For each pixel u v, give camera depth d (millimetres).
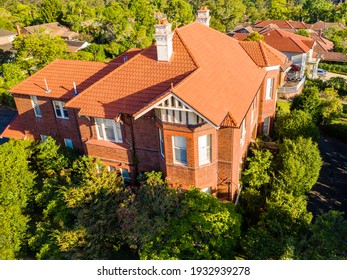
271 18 126250
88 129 24031
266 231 17500
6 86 48594
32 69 56000
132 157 23156
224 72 23203
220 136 20406
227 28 110688
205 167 21000
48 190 23375
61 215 21734
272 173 24562
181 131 19547
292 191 22734
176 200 19125
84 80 27688
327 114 40938
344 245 14664
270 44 62219
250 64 28531
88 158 24047
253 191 23922
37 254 20031
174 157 20984
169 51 21781
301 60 60219
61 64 29922
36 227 23328
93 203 20203
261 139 32188
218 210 18812
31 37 53938
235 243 17922
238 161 23219
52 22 96062
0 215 21688
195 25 27062
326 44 84375
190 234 17859
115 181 22000
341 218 15961
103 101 22375
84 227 19438
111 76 23234
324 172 31828
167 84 21266
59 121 28000
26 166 24922
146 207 18734
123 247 21281
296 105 40969
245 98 22125
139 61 22984
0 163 23391
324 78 68875
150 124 21391
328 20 118688
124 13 81562
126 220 18125
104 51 72625
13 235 21703
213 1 112750
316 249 14547
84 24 82062
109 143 23625
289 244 14945
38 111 28812
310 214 18922
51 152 26516
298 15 123938
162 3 105125
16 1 121125
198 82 19672
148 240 17484
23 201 24031
